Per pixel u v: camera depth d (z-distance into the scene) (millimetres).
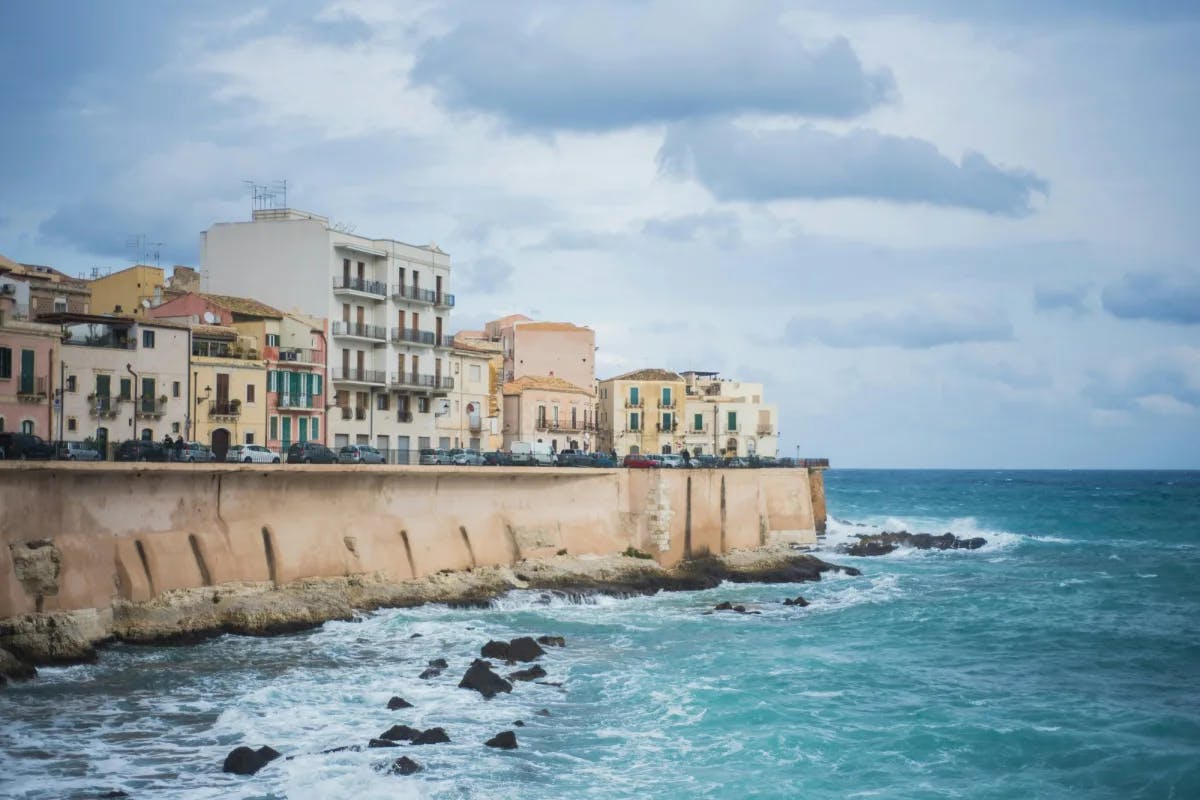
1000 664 54875
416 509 68875
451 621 61375
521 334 121188
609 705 45188
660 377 124188
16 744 37438
